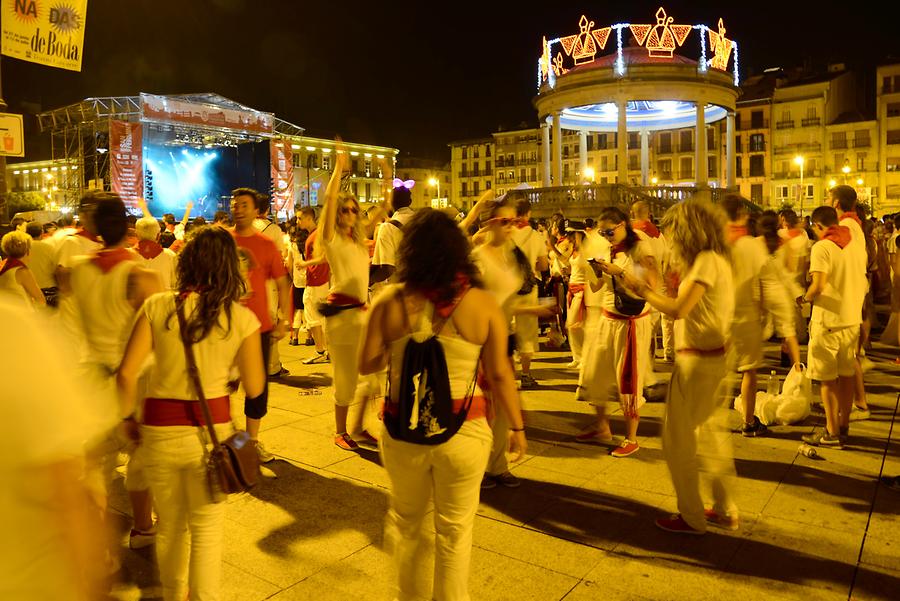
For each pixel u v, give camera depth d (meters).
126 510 4.45
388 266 6.52
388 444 2.76
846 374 5.62
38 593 1.05
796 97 65.06
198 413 2.80
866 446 5.62
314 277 9.15
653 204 24.33
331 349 5.56
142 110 31.78
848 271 5.41
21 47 7.74
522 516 4.33
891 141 61.97
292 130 39.19
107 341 3.69
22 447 1.04
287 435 5.99
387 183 6.78
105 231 3.74
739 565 3.69
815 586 3.46
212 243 2.82
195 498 2.82
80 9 8.22
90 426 1.16
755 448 5.62
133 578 3.59
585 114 30.50
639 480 4.95
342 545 3.92
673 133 70.25
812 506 4.45
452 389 2.66
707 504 4.36
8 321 1.07
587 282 5.85
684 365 4.00
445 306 2.63
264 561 3.73
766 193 66.94
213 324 2.75
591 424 6.34
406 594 2.84
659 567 3.67
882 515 4.30
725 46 26.97
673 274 5.50
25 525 1.05
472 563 3.72
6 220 9.12
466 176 91.00
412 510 2.80
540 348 10.52
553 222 10.77
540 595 3.39
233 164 39.91
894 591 3.41
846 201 5.60
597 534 4.08
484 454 2.73
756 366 5.85
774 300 6.18
